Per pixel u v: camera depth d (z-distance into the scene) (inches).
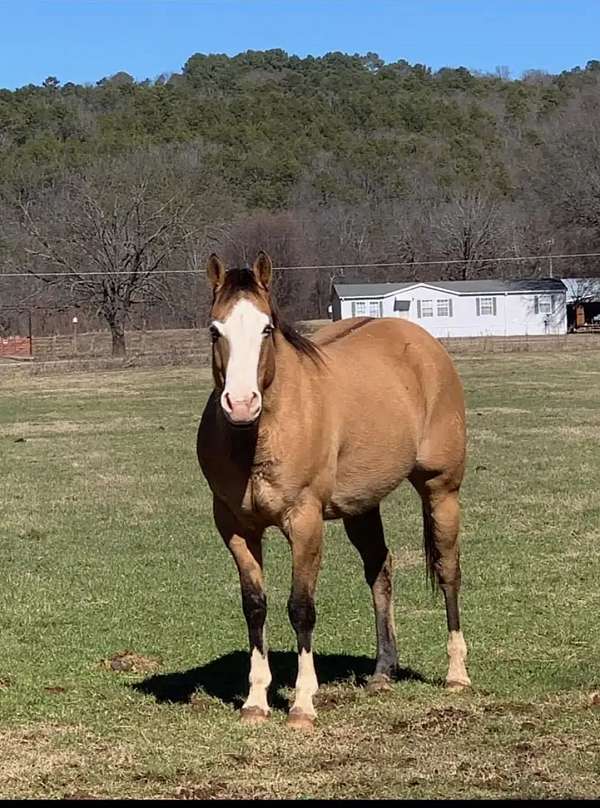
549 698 259.8
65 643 327.6
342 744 230.1
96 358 1937.7
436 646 316.5
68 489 659.4
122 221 2127.2
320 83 6092.5
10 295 2481.5
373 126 4867.1
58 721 250.7
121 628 345.1
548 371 1540.4
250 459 236.5
